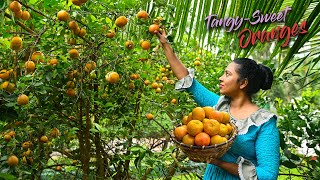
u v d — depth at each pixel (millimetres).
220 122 1938
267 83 2191
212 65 4199
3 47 2516
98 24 2381
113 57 2559
